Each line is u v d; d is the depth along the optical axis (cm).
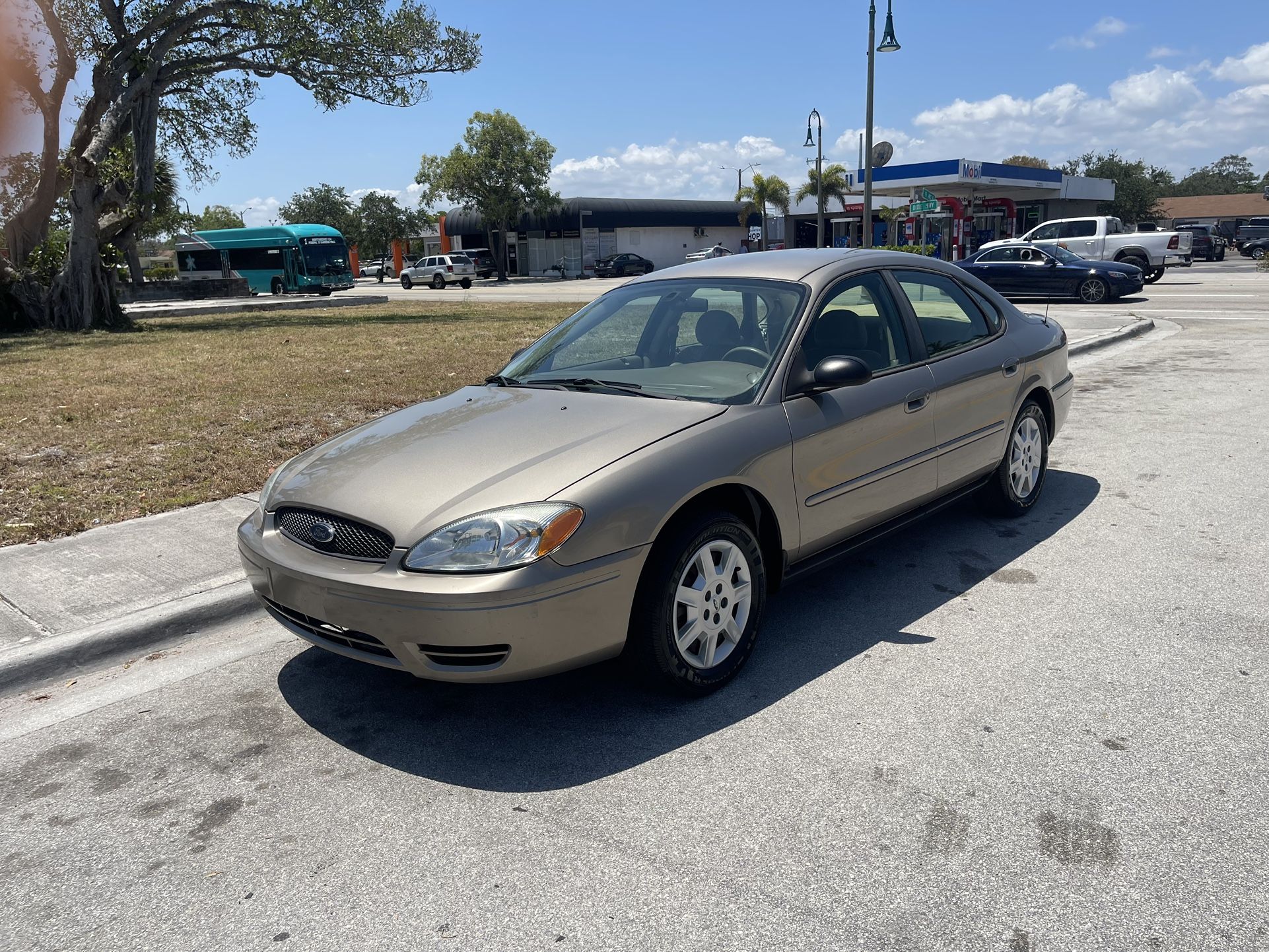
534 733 335
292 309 2772
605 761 313
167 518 563
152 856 274
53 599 443
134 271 4034
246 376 1119
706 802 287
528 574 295
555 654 307
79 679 393
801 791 290
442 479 327
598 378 416
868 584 461
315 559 327
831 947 224
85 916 249
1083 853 255
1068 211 5181
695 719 338
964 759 303
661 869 256
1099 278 2009
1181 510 557
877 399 414
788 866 255
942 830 268
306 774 315
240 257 4431
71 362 1341
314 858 269
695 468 334
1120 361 1159
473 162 5394
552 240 6172
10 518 566
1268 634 388
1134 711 329
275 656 410
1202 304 1897
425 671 307
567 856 263
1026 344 532
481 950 229
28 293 2028
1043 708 334
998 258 2184
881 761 304
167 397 973
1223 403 866
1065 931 226
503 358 1230
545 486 313
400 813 289
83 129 2058
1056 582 453
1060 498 592
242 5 2084
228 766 322
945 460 461
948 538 523
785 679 365
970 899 239
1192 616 408
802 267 436
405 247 8238
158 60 2058
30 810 301
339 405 905
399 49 2158
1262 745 304
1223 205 9269
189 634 431
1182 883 241
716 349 408
